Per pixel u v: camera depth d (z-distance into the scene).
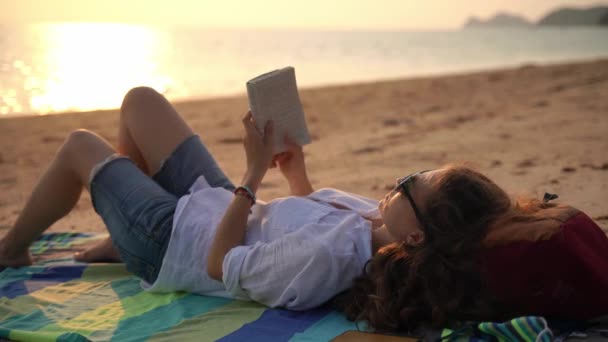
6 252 3.21
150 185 2.84
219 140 8.86
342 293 2.52
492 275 2.19
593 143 6.65
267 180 6.02
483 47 61.59
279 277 2.44
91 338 2.37
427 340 2.22
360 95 14.36
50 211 3.10
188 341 2.30
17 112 13.43
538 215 2.24
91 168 2.91
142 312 2.63
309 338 2.28
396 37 114.50
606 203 4.05
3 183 6.38
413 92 14.58
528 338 2.05
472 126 8.74
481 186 2.28
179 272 2.69
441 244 2.21
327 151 7.54
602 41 88.50
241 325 2.42
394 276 2.29
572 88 13.14
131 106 3.09
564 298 2.19
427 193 2.29
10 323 2.55
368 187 5.36
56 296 2.87
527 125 8.34
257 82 2.68
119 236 2.83
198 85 19.94
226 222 2.54
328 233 2.44
